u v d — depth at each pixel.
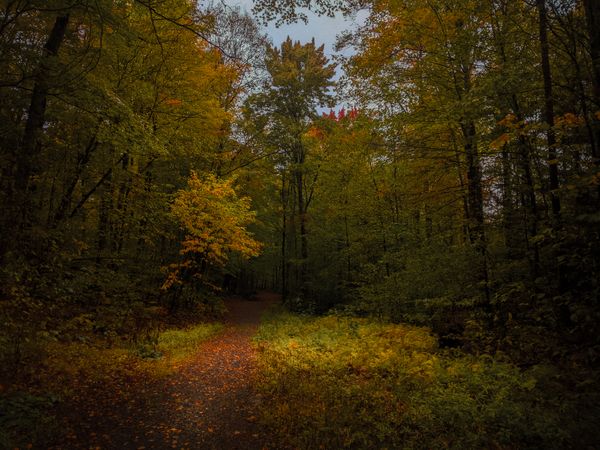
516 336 8.88
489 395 6.55
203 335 14.09
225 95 21.17
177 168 18.06
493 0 9.25
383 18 11.88
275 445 5.33
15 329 7.92
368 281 19.12
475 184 10.84
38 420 5.31
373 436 5.48
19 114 9.24
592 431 4.93
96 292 12.02
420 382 7.51
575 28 8.09
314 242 27.08
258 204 28.73
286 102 25.94
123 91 12.11
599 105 7.00
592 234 6.73
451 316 11.55
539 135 9.46
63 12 7.59
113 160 12.33
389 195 18.12
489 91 8.29
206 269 22.97
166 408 6.60
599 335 6.89
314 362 9.73
